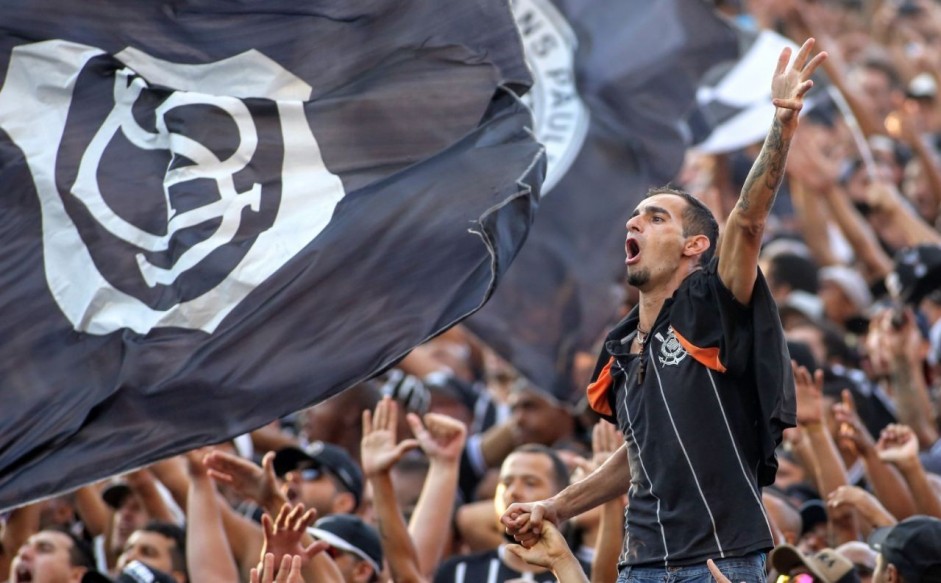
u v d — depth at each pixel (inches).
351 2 594.2
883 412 831.7
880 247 1173.1
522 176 572.7
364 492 802.8
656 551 474.0
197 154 576.7
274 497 631.8
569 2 871.7
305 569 615.2
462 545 793.6
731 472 470.0
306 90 587.8
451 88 589.3
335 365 552.1
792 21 1205.7
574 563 502.9
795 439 752.3
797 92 456.4
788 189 1353.3
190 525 679.1
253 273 561.6
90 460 538.3
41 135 574.2
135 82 581.3
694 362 476.1
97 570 674.2
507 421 904.9
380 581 705.0
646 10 874.8
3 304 557.6
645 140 855.7
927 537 571.5
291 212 573.9
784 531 662.5
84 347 554.6
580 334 809.5
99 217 568.7
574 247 826.2
